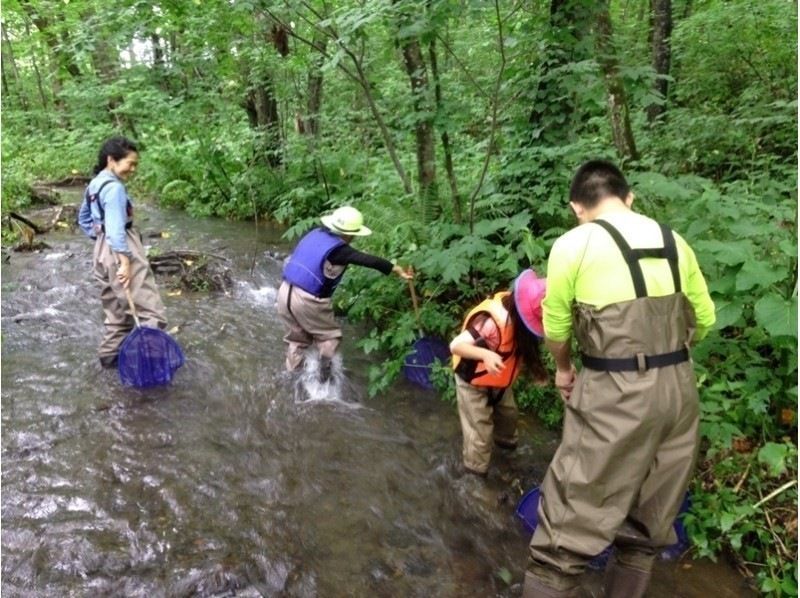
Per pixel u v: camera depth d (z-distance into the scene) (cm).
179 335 464
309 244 379
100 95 904
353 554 259
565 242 205
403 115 480
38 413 356
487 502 292
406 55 453
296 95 795
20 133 1395
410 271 399
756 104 629
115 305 399
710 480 279
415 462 322
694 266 208
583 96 421
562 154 415
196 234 748
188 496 291
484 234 400
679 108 725
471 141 616
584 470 201
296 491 298
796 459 270
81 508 280
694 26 738
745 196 360
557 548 205
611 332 193
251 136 835
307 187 766
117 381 395
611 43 479
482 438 297
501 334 264
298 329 393
